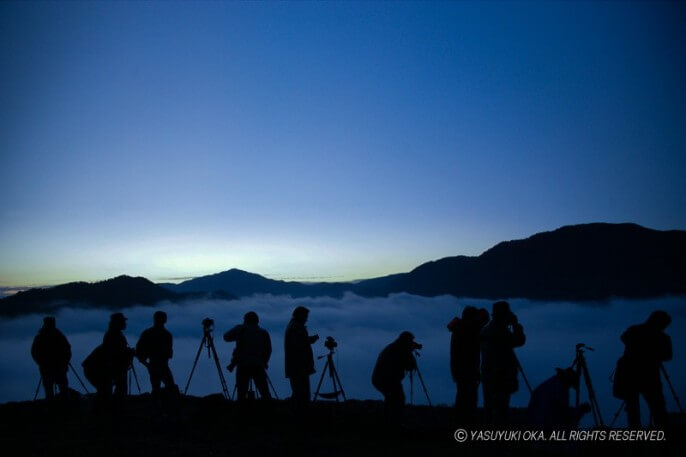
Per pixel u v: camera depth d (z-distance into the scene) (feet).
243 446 31.53
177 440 32.81
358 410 41.63
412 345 35.47
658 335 31.73
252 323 38.73
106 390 38.91
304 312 36.86
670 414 37.81
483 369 33.73
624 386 31.99
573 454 28.60
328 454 29.94
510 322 33.71
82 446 31.58
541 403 29.73
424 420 38.50
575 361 35.50
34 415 39.91
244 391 37.65
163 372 40.73
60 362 41.37
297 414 35.65
